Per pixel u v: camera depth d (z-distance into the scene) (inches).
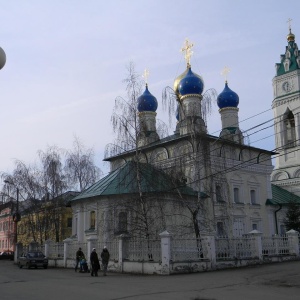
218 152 1505.9
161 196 1085.8
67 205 1611.7
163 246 920.3
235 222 1544.0
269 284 659.4
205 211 1175.6
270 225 1705.2
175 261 919.7
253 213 1647.4
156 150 1343.5
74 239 1352.1
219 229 1336.1
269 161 1782.7
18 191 1734.7
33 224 1739.7
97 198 1280.8
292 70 2129.7
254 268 966.4
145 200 1063.6
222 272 899.4
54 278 869.2
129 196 1147.3
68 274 992.9
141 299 506.0
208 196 1219.2
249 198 1651.1
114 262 1050.7
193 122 1164.5
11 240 2546.8
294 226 1624.0
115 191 1224.2
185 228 1130.7
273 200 1771.7
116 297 527.5
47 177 1749.5
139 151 1155.9
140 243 1002.1
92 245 1151.0
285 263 1070.4
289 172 2092.8
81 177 1907.0
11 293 594.9
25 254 1353.3
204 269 951.0
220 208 1325.0
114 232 1130.0
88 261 1138.7
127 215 1107.9
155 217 1061.1
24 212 1776.6
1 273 1056.8
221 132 1744.6
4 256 2129.7
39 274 1005.8
